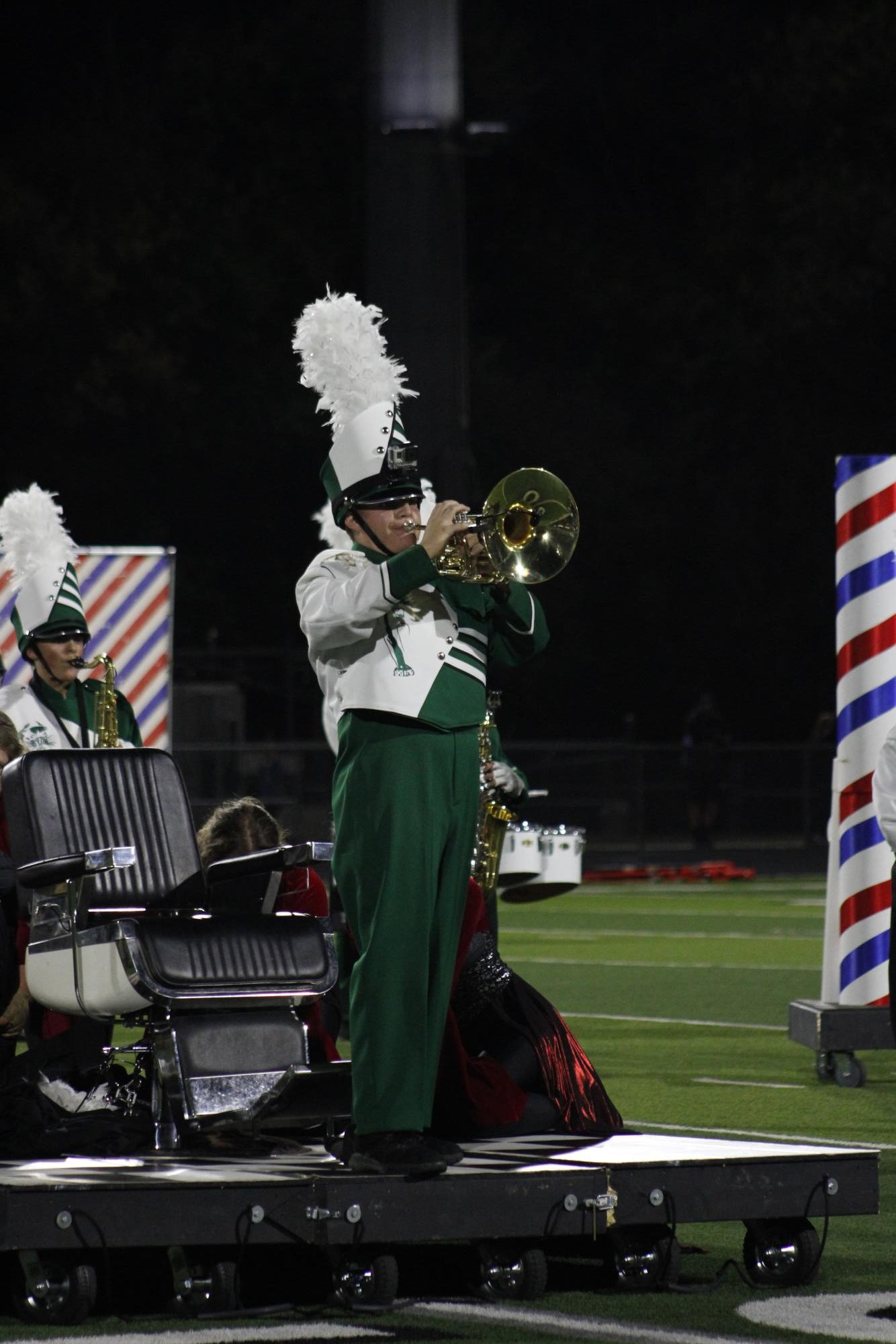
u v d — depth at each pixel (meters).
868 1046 28.00
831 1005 28.80
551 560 16.09
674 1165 16.55
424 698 16.27
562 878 29.16
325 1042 20.27
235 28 115.44
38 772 19.94
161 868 20.22
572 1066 18.94
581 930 56.34
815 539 119.56
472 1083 18.44
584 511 119.56
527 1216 16.09
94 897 19.81
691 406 119.50
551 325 121.62
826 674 122.31
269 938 18.34
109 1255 17.69
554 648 122.19
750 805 87.19
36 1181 15.63
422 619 16.47
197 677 104.06
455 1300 16.48
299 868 21.66
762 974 43.66
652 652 124.00
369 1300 16.11
